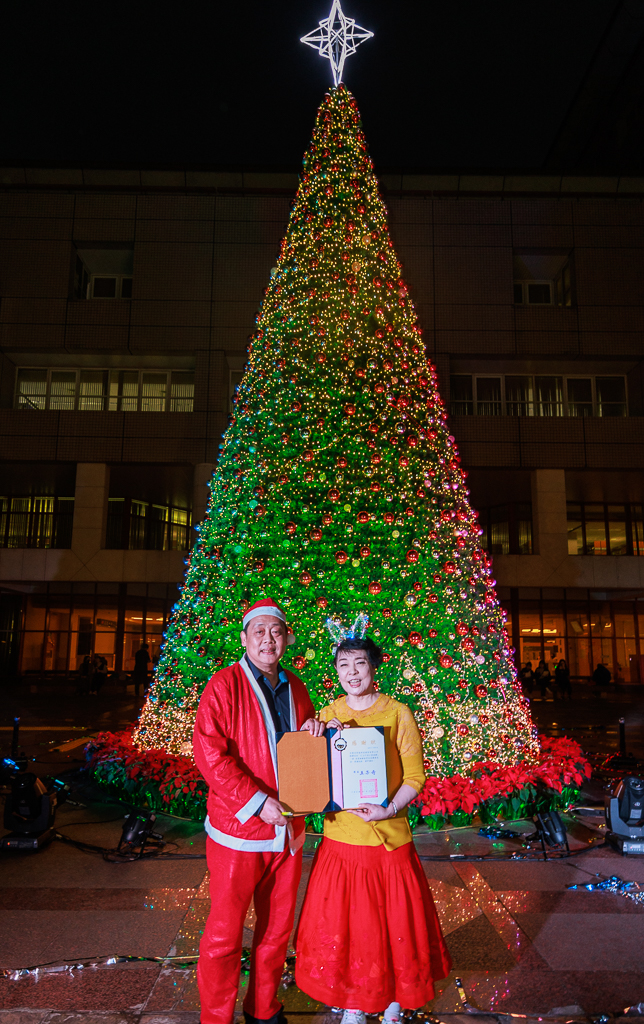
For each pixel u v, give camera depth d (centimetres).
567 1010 284
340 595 545
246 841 255
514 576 2264
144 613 2508
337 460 552
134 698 2020
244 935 355
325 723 266
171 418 2219
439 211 2281
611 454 2228
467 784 535
